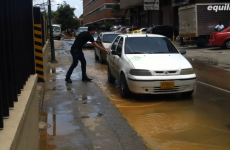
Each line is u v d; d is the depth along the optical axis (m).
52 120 5.94
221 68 13.41
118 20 64.81
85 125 5.64
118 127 5.53
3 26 2.85
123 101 7.60
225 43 21.33
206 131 5.38
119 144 4.74
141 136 5.10
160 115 6.36
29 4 4.78
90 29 9.94
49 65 14.62
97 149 4.55
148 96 8.02
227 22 23.81
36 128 4.44
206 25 23.67
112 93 8.54
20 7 3.95
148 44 8.59
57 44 33.31
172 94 8.18
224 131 5.37
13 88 3.26
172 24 38.38
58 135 5.12
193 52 21.11
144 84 7.20
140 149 4.56
